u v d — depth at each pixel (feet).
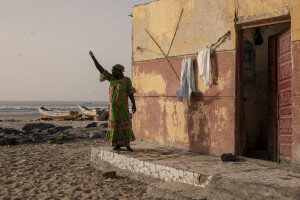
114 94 21.94
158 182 17.51
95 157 23.88
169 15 24.59
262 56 24.79
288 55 18.98
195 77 22.48
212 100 21.27
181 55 23.58
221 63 20.70
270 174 15.46
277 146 20.15
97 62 21.56
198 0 22.22
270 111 21.45
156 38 25.84
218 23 20.90
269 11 18.21
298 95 17.01
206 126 21.65
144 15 27.07
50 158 27.99
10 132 45.29
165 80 24.97
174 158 20.06
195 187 15.88
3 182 19.49
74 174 21.79
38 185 18.89
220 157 20.39
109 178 20.08
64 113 101.76
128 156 20.65
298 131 17.01
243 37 21.74
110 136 22.30
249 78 23.44
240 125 20.29
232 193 14.03
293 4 17.19
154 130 26.04
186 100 23.09
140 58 27.61
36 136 42.83
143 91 27.30
